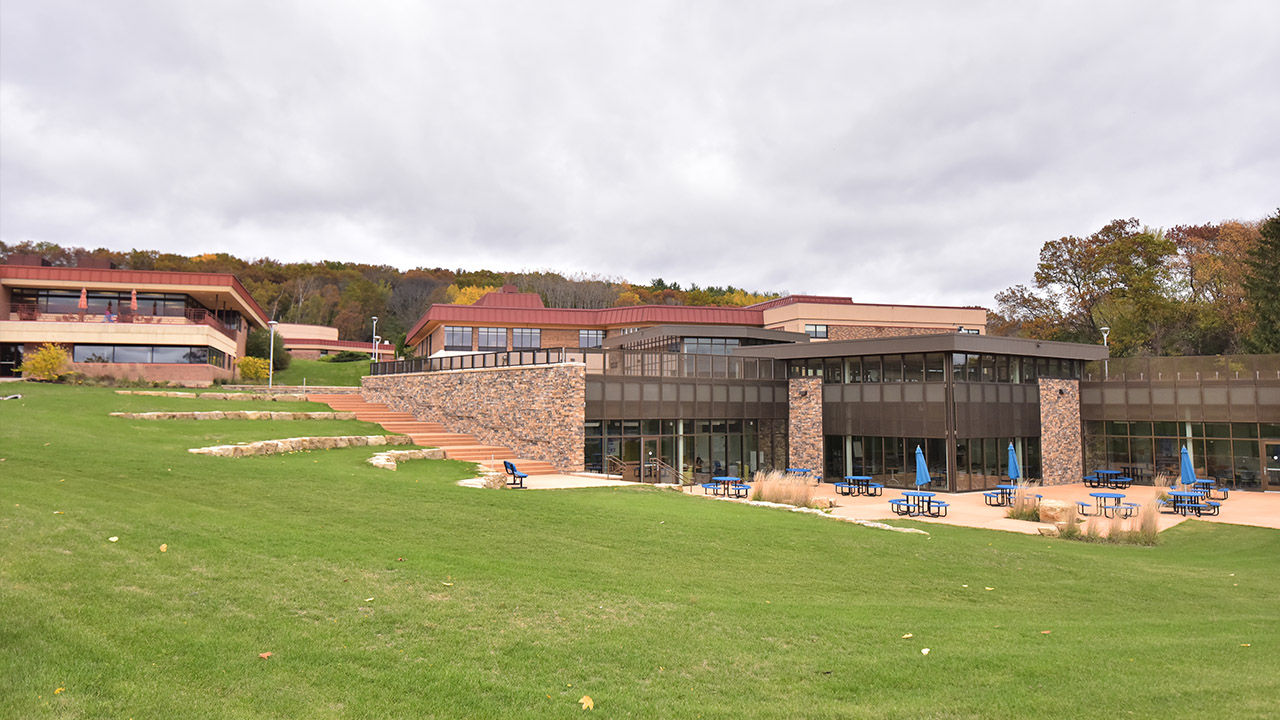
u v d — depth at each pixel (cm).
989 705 645
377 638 714
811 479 3100
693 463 3262
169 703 542
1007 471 3259
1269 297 4647
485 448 2991
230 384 4541
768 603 980
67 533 936
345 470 1898
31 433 1842
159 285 4534
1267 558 1716
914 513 2314
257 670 615
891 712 623
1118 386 3553
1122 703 661
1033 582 1287
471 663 675
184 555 902
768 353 3566
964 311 5453
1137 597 1226
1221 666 797
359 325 10525
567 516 1487
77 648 611
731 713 608
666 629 818
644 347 4675
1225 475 3272
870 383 3319
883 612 978
